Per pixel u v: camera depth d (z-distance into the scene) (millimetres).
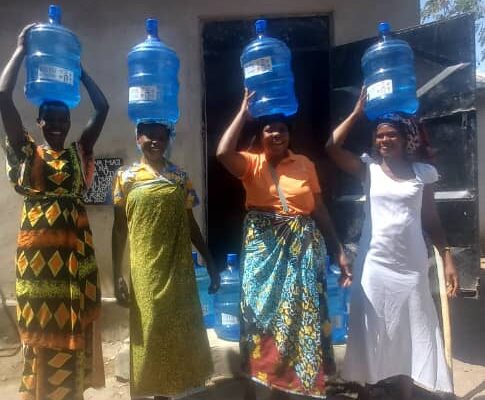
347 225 4453
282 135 2850
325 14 4629
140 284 2805
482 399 3354
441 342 2975
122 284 2998
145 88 2969
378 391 3475
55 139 2777
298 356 2812
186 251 2893
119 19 4586
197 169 4613
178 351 2818
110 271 4641
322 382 2799
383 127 2889
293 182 2863
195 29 4586
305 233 2854
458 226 3828
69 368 2756
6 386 3832
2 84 2605
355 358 2992
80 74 2943
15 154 2709
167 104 3025
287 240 2850
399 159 2955
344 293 3775
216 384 3646
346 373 3041
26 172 2695
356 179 4371
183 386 2840
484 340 4484
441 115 3881
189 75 4598
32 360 2748
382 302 2902
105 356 4281
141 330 2805
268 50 2975
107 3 4582
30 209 2740
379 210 2920
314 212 3062
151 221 2795
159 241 2803
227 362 3711
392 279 2887
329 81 4781
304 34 4711
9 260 4684
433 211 3031
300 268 2838
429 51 3967
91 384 2918
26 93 2775
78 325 2748
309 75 4828
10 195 4672
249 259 2918
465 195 3770
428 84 3965
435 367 2879
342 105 4422
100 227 4629
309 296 2814
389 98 3133
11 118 2641
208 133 4910
